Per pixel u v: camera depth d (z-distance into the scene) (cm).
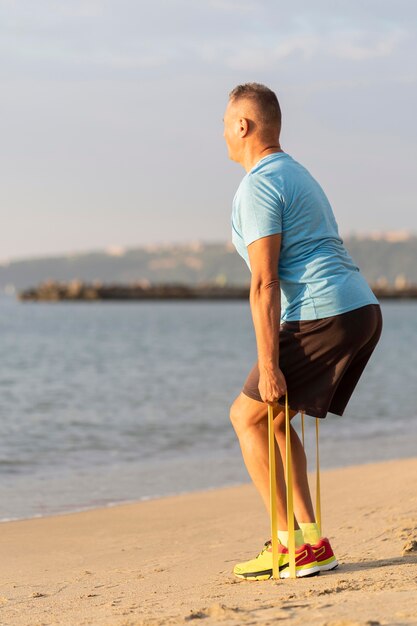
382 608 289
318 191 378
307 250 368
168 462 1120
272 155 380
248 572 394
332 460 1109
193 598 362
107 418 1647
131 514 732
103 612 353
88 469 1064
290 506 378
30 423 1568
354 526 563
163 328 7562
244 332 6694
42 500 841
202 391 2216
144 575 463
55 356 3744
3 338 5544
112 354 3891
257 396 376
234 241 387
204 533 618
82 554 566
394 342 5253
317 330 363
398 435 1395
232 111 390
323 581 365
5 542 618
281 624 279
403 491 719
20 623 349
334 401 388
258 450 385
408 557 423
